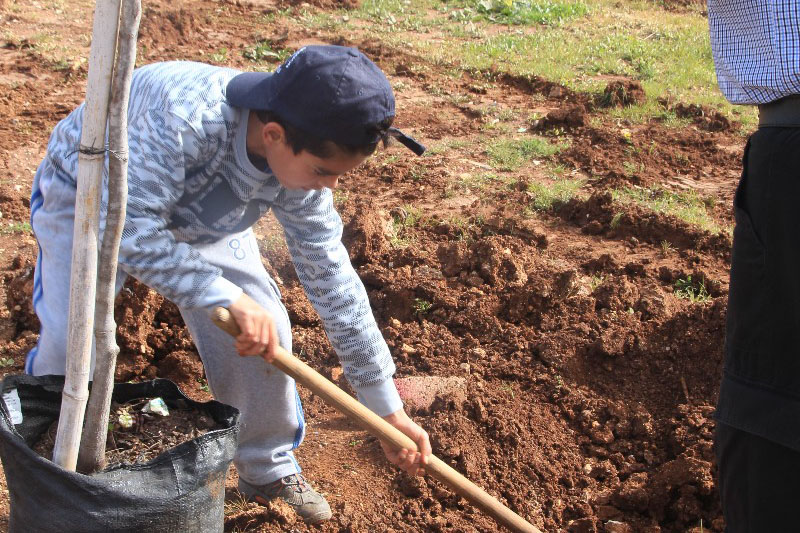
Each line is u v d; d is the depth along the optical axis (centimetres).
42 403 246
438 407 372
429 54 998
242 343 226
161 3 1118
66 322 248
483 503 267
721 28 230
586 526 322
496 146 715
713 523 320
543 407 384
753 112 821
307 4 1187
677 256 525
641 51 1050
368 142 213
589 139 733
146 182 217
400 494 333
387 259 500
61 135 247
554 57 1012
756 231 219
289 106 209
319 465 349
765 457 224
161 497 227
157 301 420
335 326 271
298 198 256
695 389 384
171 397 266
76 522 220
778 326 218
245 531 299
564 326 426
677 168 686
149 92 224
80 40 971
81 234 212
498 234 546
